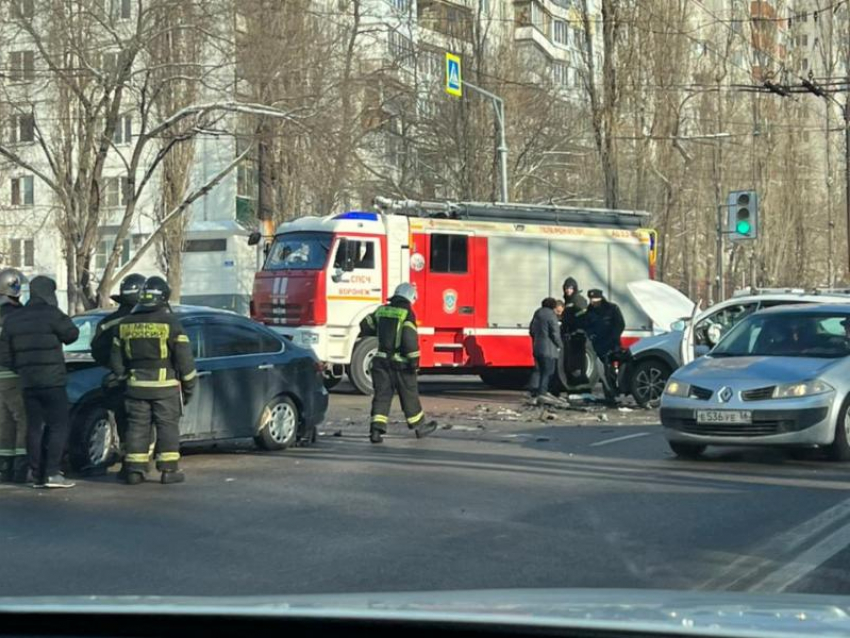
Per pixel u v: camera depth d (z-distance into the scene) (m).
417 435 14.21
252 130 25.14
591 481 10.70
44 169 32.62
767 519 8.82
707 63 41.00
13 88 22.92
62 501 9.88
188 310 12.43
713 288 48.06
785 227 47.44
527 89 38.31
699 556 7.55
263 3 23.16
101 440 11.38
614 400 18.67
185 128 23.38
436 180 36.78
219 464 12.03
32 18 21.27
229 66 22.94
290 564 7.46
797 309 13.23
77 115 23.88
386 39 35.31
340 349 20.48
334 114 25.45
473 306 21.45
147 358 10.62
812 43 43.78
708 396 11.83
